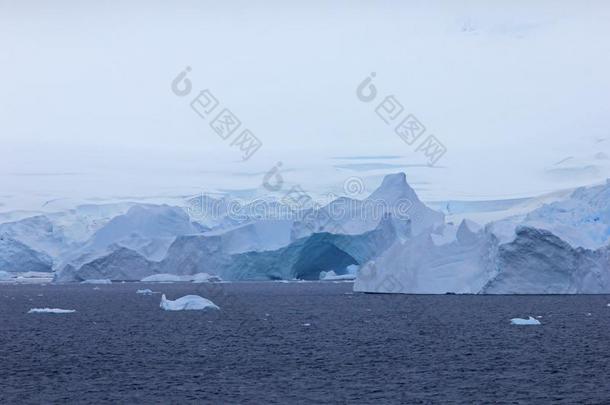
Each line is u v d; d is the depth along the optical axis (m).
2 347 137.88
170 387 99.62
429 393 95.75
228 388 98.88
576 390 97.31
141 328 171.12
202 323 182.88
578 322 180.25
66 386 100.62
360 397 93.50
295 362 119.25
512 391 96.81
